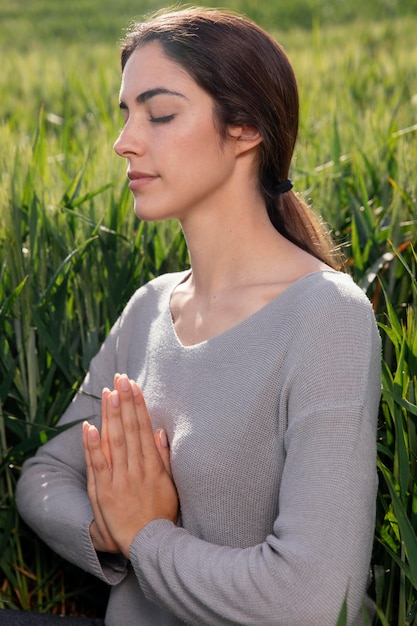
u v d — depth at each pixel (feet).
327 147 12.61
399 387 5.86
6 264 7.87
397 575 6.31
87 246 8.20
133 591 5.92
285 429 5.02
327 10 73.10
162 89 5.31
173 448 5.34
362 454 4.78
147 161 5.43
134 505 5.38
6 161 10.01
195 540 5.11
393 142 11.23
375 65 23.45
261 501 5.16
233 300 5.46
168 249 8.88
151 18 5.98
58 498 6.21
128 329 6.45
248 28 5.39
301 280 5.21
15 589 7.76
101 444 5.44
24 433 7.62
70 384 8.02
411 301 8.43
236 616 4.77
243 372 5.15
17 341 7.77
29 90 27.58
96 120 19.65
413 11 71.87
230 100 5.30
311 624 4.61
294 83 5.54
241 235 5.55
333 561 4.60
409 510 5.89
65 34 68.39
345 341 4.90
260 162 5.56
